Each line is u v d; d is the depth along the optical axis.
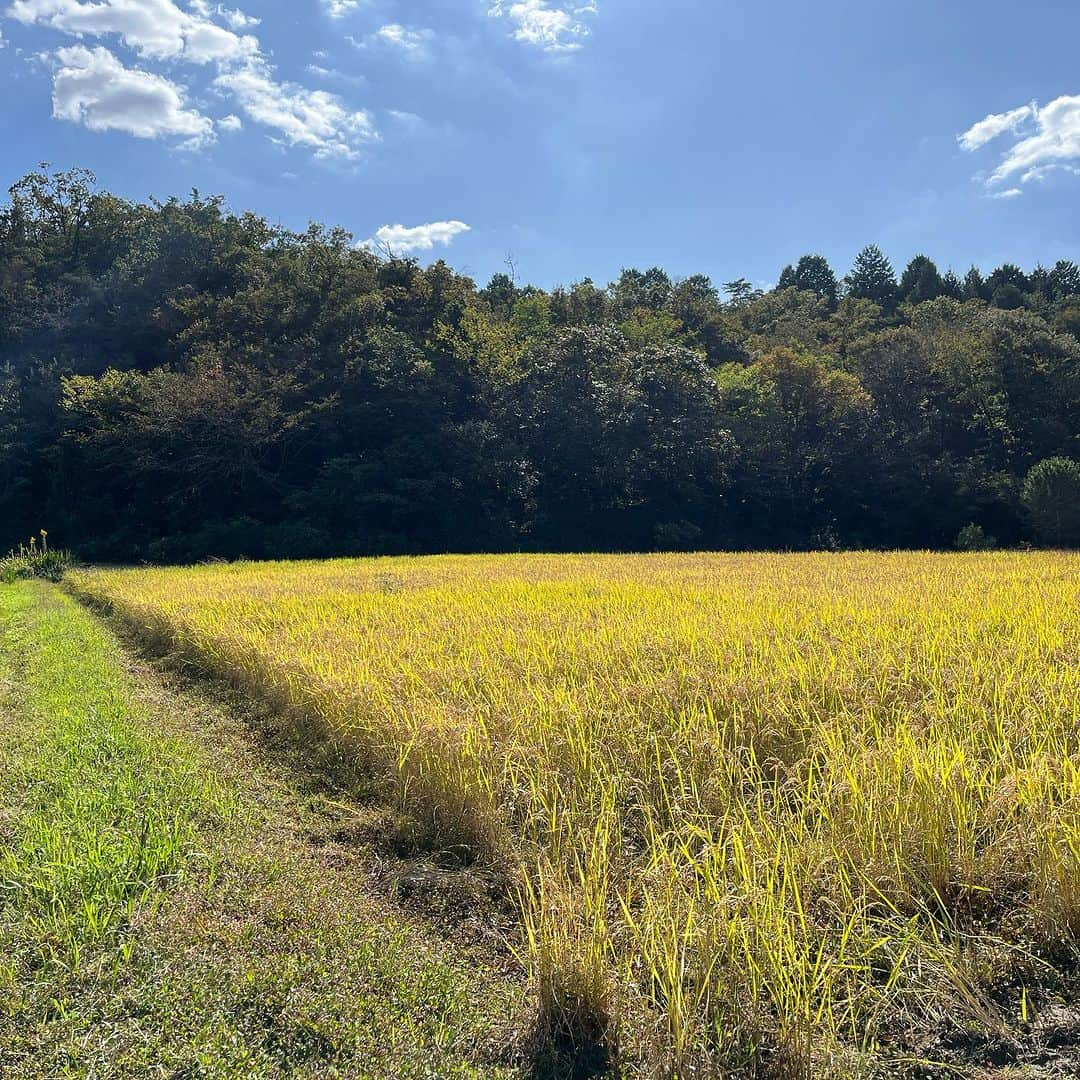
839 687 6.23
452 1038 2.99
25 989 3.17
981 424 45.25
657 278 78.06
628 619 10.02
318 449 39.31
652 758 5.26
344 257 44.91
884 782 4.30
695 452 41.38
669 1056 2.76
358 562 25.92
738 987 2.98
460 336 42.09
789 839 4.01
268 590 15.11
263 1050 2.88
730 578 16.70
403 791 5.26
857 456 43.94
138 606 13.36
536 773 5.00
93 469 36.94
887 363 47.16
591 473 40.81
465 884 4.27
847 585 14.49
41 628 13.05
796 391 44.66
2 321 42.12
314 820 5.27
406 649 8.41
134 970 3.31
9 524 37.91
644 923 3.35
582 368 41.19
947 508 42.88
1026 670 6.63
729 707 5.92
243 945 3.50
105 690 8.48
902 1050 2.95
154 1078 2.72
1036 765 4.41
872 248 89.94
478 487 38.88
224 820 4.98
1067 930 3.46
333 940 3.59
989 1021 3.02
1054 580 15.03
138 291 42.12
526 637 8.73
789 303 75.75
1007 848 3.88
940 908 3.72
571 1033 3.01
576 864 3.83
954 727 5.42
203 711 7.99
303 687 7.25
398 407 38.75
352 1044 2.91
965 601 11.34
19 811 5.06
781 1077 2.75
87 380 35.78
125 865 4.11
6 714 7.59
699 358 44.72
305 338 39.66
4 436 36.88
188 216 45.66
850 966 3.13
